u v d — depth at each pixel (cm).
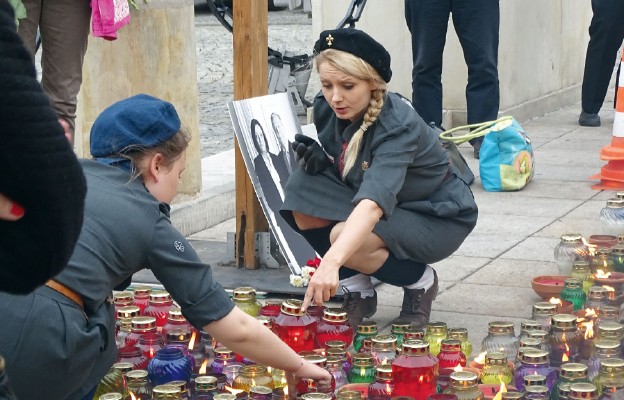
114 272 448
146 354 580
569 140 1387
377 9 1446
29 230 245
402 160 611
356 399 495
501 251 877
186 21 984
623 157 1076
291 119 839
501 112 1456
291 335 596
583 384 508
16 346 424
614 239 791
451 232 669
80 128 971
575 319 590
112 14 856
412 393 518
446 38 1415
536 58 1580
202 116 1650
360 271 662
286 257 771
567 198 1064
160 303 646
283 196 791
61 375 436
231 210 1034
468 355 609
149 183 464
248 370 534
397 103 633
